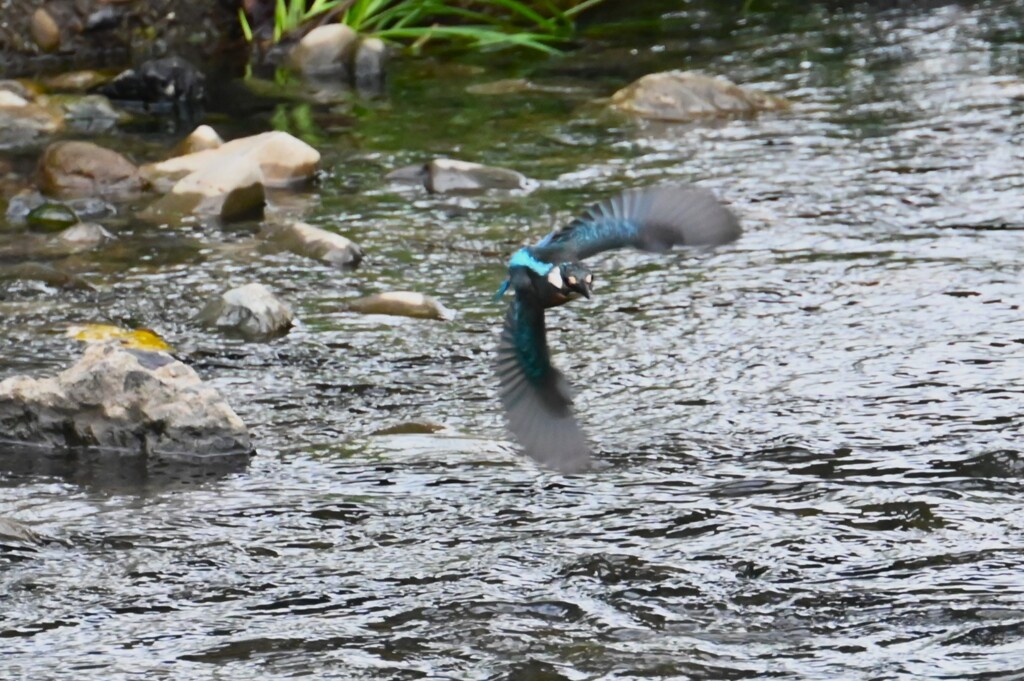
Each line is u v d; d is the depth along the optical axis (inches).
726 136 732.7
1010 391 445.7
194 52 896.3
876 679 305.6
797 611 332.8
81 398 421.1
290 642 323.3
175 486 397.7
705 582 345.4
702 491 390.3
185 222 617.3
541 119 769.6
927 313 509.0
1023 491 385.7
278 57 888.9
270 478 402.3
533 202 639.1
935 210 615.8
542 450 203.5
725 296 529.7
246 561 358.6
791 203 628.4
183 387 420.5
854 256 565.6
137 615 335.3
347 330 505.0
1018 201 623.8
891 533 365.7
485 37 906.1
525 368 208.7
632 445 417.1
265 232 605.9
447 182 654.5
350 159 705.6
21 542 365.7
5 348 485.1
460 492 391.5
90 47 881.5
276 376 469.1
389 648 320.5
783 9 1009.5
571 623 329.7
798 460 406.6
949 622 326.3
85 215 623.2
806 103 789.2
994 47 892.6
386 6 967.0
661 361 476.1
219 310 509.7
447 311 522.0
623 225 213.0
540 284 209.3
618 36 949.2
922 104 777.6
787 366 469.4
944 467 399.2
